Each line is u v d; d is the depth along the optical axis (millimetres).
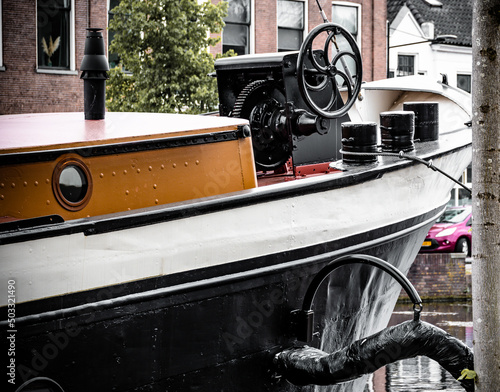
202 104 16469
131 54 16141
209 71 16344
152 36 16156
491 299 4590
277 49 22734
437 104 6559
